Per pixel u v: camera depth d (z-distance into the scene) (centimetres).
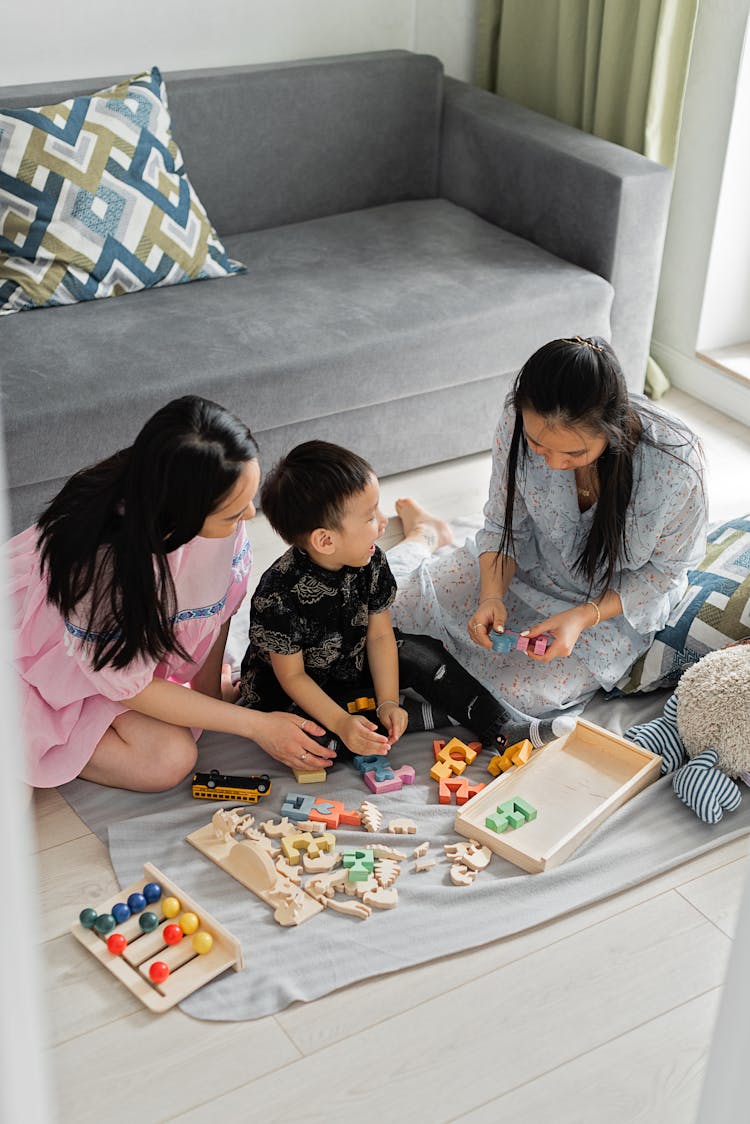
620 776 172
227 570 166
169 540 147
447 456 256
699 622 185
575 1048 132
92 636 153
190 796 169
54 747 164
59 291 235
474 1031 133
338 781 173
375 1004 137
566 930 147
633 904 151
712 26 255
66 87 252
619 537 172
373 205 294
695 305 282
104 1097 125
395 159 291
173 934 142
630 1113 124
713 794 161
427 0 303
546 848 159
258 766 175
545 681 184
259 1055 130
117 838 159
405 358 235
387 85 281
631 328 266
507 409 177
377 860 158
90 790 169
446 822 165
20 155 231
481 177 283
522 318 246
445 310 240
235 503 146
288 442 234
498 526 188
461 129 285
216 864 157
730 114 257
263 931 147
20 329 227
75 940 146
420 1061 130
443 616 193
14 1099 39
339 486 154
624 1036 133
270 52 288
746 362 280
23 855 36
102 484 150
